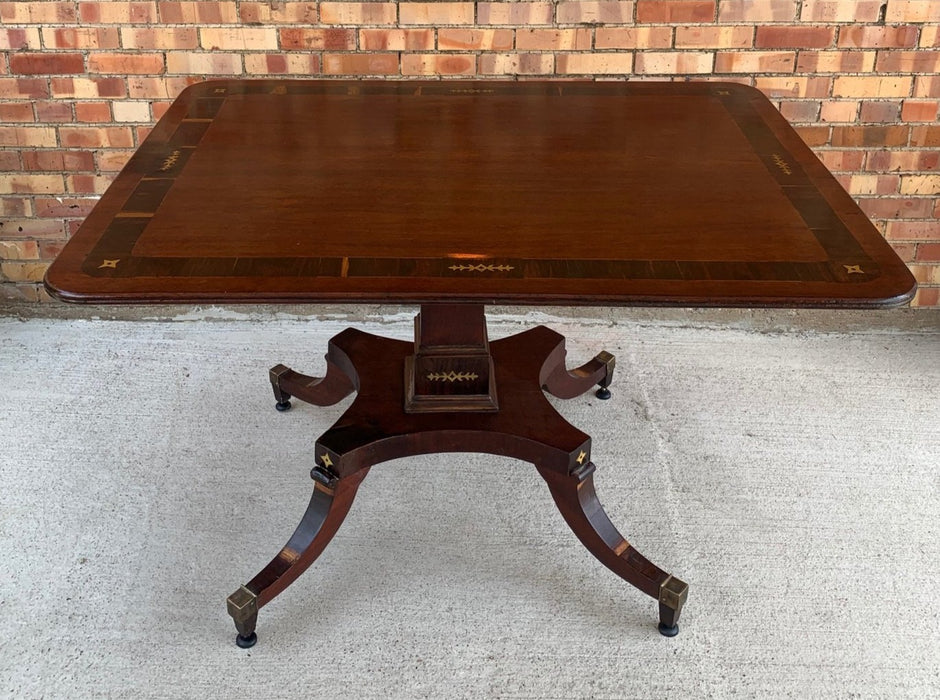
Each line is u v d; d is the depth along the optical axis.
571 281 1.33
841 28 2.40
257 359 2.59
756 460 2.21
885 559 1.92
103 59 2.47
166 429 2.29
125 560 1.90
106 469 2.14
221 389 2.45
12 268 2.75
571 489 1.78
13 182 2.63
